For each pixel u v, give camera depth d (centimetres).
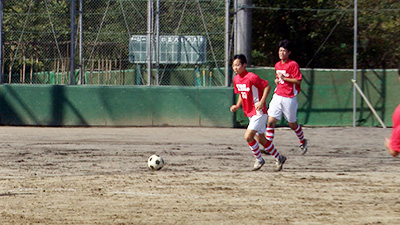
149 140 4794
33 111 6116
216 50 6012
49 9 6194
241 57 3052
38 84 6134
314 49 8225
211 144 4538
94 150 4062
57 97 6094
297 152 4091
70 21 6153
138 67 6184
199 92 6003
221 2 5966
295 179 2881
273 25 8250
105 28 6169
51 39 6191
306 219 1998
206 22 6003
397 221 1978
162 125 6059
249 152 4062
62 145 4353
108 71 6200
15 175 2980
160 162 3186
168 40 6072
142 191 2522
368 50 7950
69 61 6153
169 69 6116
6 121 6141
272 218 2009
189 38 6034
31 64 6194
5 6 6231
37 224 1906
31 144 4403
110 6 6134
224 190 2556
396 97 6125
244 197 2394
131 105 6066
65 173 3055
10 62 6216
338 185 2709
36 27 6194
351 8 7806
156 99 6056
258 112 3077
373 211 2133
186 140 4825
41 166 3306
